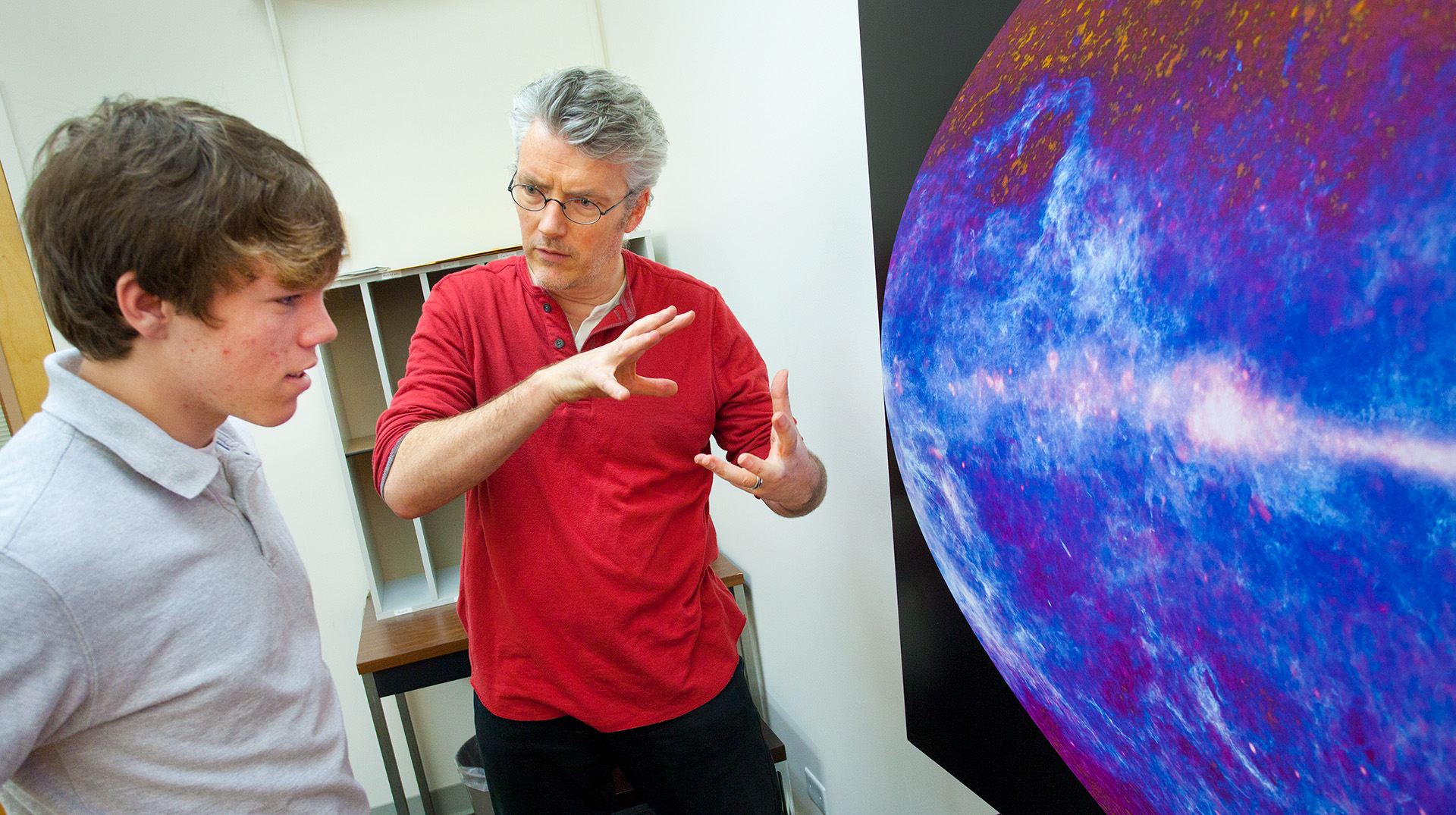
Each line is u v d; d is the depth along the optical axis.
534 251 1.03
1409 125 0.37
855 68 1.12
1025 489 0.70
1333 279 0.41
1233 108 0.46
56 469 0.60
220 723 0.68
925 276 0.82
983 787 0.95
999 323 0.70
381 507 2.24
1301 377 0.43
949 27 0.78
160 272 0.57
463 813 2.43
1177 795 0.61
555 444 1.10
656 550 1.14
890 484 1.02
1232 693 0.52
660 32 1.94
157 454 0.63
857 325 1.23
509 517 1.12
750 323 1.68
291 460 2.20
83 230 0.56
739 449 1.21
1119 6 0.55
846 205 1.21
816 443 1.44
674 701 1.17
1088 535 0.63
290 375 0.65
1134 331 0.55
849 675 1.51
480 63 2.24
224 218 0.57
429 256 2.26
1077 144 0.59
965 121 0.74
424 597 2.10
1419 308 0.37
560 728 1.19
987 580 0.80
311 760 0.76
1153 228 0.52
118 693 0.62
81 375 0.66
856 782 1.58
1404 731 0.41
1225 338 0.48
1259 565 0.48
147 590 0.62
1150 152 0.52
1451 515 0.37
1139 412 0.55
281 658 0.74
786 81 1.33
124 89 2.04
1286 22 0.43
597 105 0.96
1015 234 0.66
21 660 0.56
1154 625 0.58
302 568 0.83
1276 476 0.46
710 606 1.25
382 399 2.23
